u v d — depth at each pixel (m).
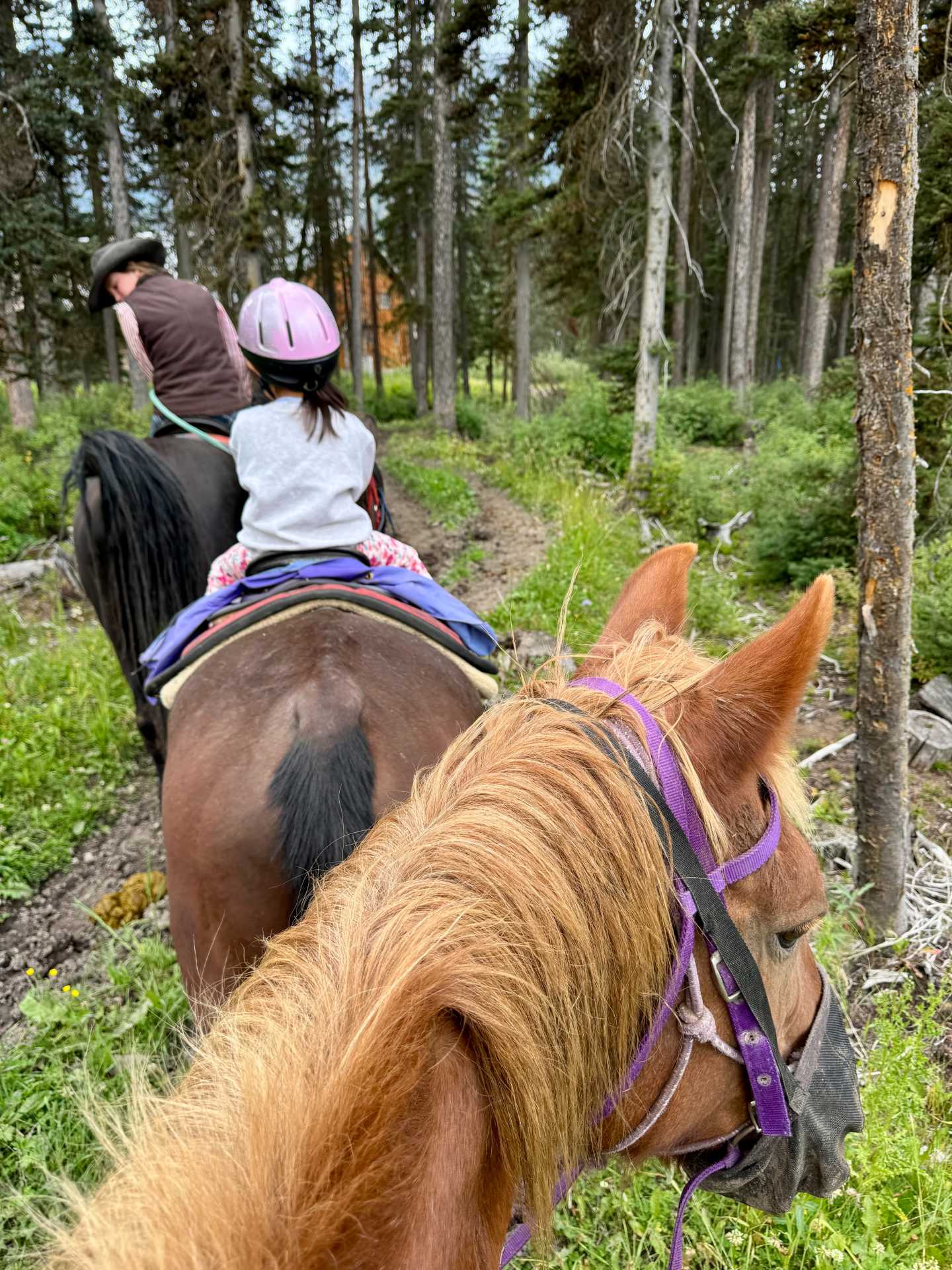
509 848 0.95
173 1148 0.70
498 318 28.05
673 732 1.09
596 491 13.80
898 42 2.95
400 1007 0.81
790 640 1.07
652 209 12.05
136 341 3.78
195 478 3.49
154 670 2.43
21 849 4.60
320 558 2.45
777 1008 1.24
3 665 6.81
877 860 3.65
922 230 6.79
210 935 1.88
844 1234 2.30
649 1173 2.48
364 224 41.31
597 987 0.96
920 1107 2.65
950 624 5.95
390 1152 0.74
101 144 20.97
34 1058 3.08
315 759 1.74
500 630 7.48
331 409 2.48
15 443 15.01
